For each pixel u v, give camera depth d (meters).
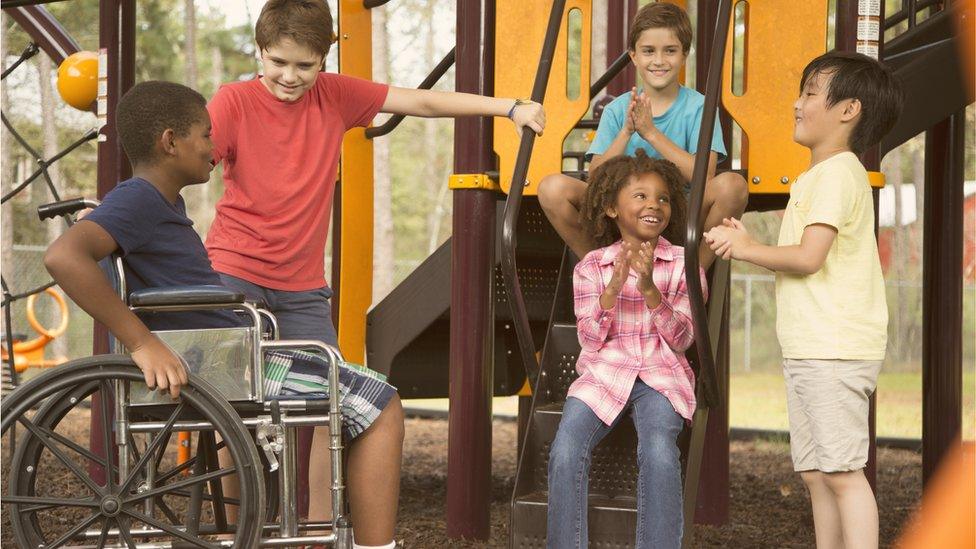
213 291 4.66
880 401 21.55
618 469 5.70
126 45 9.12
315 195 6.07
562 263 6.53
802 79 5.62
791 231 5.38
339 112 6.25
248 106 5.95
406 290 8.69
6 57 33.97
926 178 9.27
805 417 5.38
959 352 9.05
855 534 5.14
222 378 4.77
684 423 5.51
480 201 7.32
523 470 5.62
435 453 13.02
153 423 4.76
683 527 5.18
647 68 6.29
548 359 6.10
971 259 30.55
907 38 7.84
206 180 5.18
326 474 6.05
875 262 5.35
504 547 7.14
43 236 39.09
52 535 7.04
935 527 1.97
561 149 6.98
